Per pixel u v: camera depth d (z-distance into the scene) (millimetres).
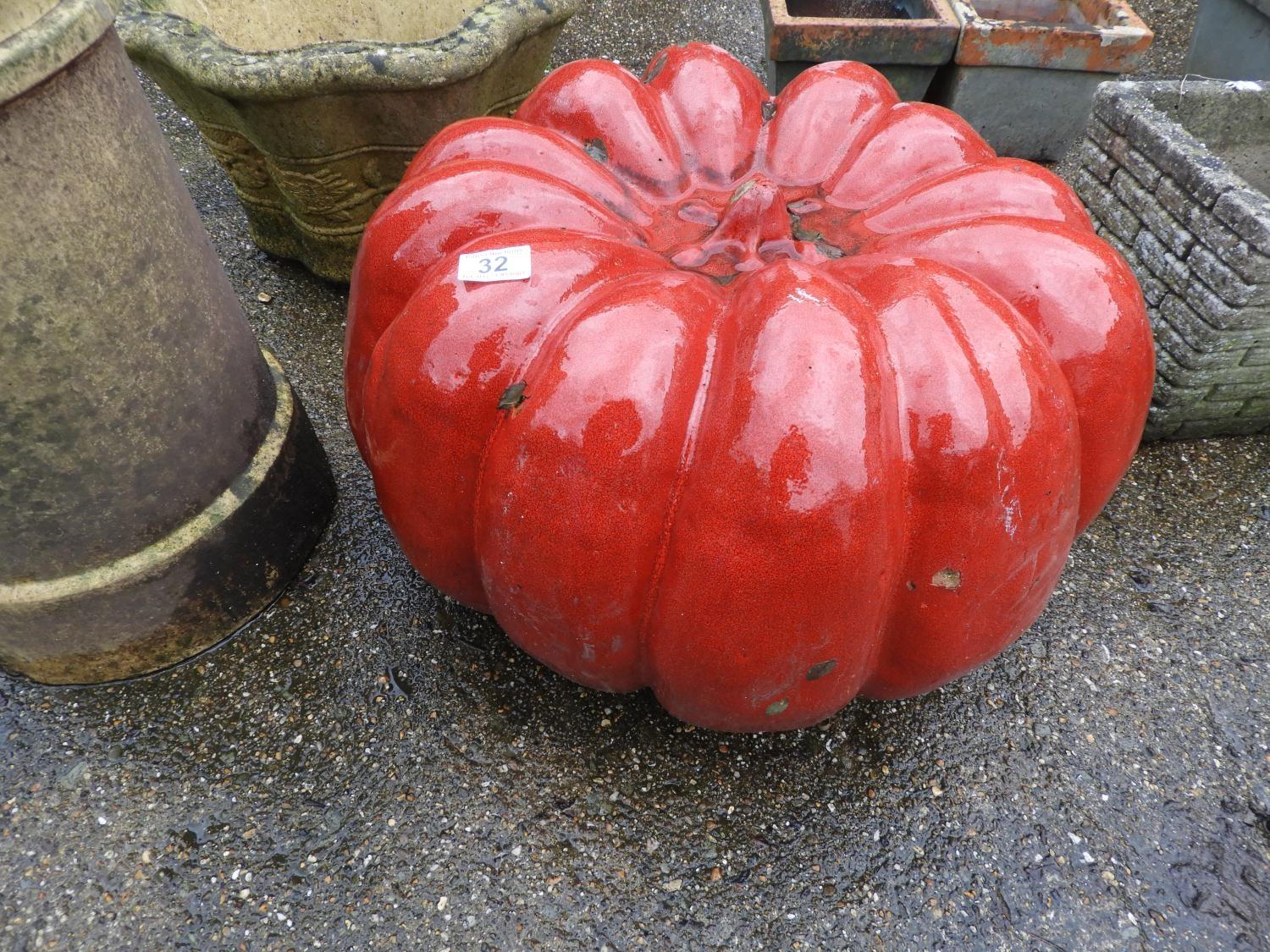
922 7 1601
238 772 899
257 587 990
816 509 678
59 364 769
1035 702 959
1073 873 858
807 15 1761
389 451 803
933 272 754
